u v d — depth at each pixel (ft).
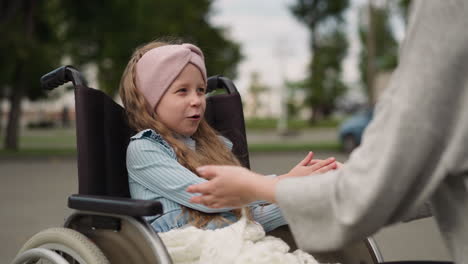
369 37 66.90
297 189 3.27
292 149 56.80
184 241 5.30
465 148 2.86
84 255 5.05
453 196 3.07
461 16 2.87
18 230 16.98
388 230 15.62
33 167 40.40
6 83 55.67
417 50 2.95
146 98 6.50
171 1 86.74
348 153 49.90
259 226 5.73
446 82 2.87
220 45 96.84
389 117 2.98
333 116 181.78
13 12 53.93
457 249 3.10
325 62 156.35
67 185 28.81
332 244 3.15
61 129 148.15
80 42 65.10
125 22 63.67
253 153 55.36
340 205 3.07
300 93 175.22
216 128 7.67
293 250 6.42
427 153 2.90
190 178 5.93
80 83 6.15
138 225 4.86
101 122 6.26
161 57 6.37
